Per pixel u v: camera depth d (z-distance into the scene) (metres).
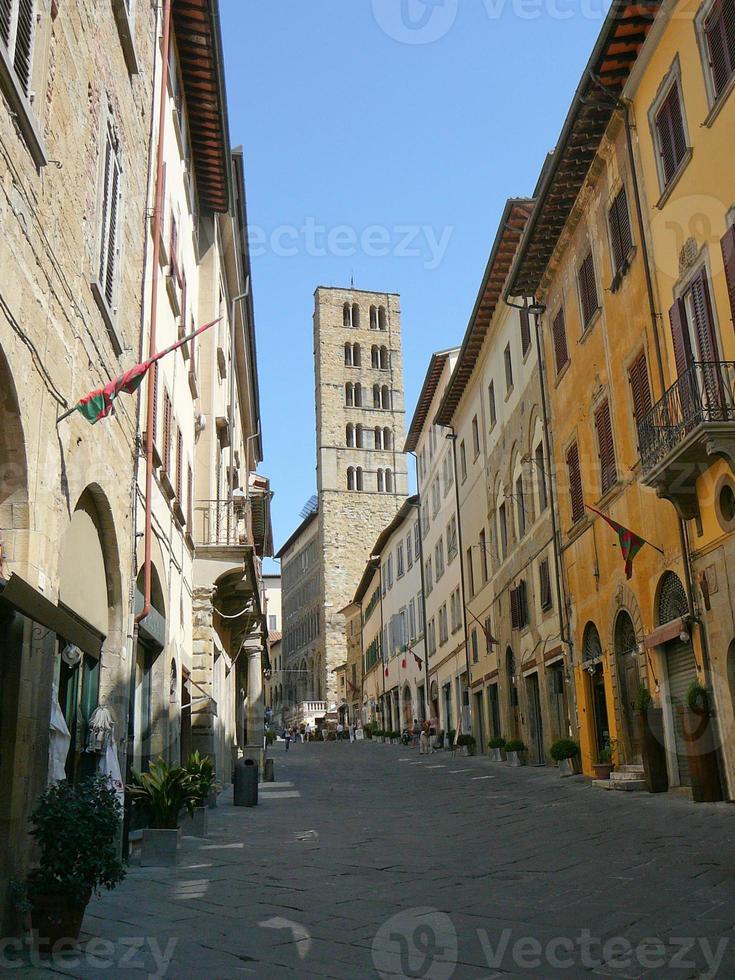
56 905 6.90
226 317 27.23
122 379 9.24
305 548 98.38
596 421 21.61
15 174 7.19
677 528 16.83
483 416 35.59
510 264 29.14
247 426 38.00
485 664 36.28
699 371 15.69
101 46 10.74
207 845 13.18
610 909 7.83
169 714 16.19
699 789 15.06
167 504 16.25
